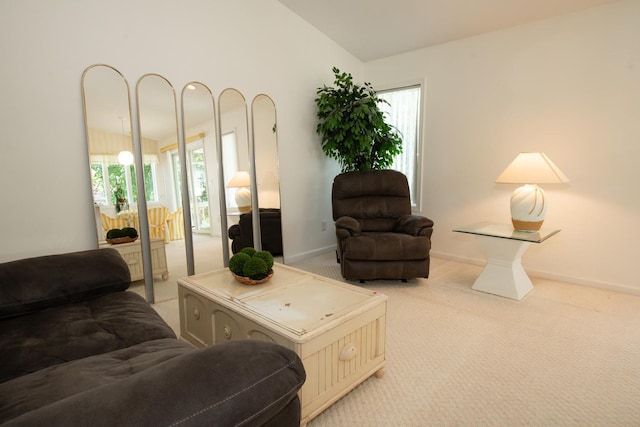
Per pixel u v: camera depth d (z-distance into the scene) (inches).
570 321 89.7
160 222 108.7
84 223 94.0
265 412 27.2
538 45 119.7
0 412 34.3
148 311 62.0
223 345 30.6
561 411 57.2
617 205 108.9
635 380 65.1
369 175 139.6
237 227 129.2
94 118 93.4
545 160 103.5
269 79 133.9
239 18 122.9
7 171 82.4
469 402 59.6
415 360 72.4
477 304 101.2
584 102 112.0
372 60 167.6
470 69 136.5
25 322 55.2
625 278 109.3
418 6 122.6
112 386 24.0
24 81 83.0
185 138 112.5
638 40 101.7
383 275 115.3
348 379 59.4
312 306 61.7
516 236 100.9
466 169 141.3
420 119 152.8
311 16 140.1
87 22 91.0
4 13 79.5
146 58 102.0
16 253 84.7
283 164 142.3
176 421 22.3
